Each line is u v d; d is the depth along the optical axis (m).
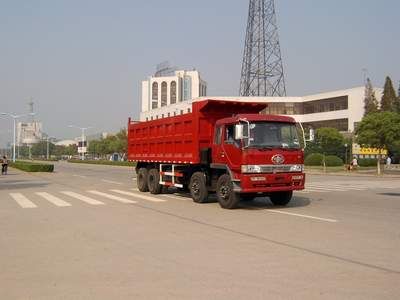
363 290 5.82
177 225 11.07
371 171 46.53
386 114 41.81
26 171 45.59
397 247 8.34
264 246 8.51
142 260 7.55
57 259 7.71
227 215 12.75
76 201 16.77
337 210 13.73
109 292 5.88
